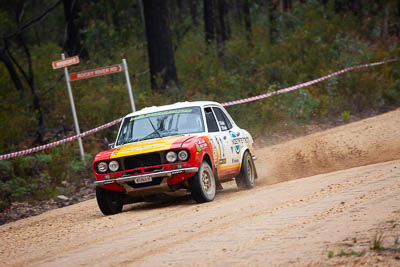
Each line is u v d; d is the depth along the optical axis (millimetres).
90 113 52750
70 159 42562
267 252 12828
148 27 60031
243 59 74312
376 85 59312
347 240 12906
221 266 12109
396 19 89375
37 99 51531
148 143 24578
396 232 13000
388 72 66562
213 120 27141
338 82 61062
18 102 55312
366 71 62156
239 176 28250
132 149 23953
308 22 86188
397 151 34000
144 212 23750
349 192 20156
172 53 60406
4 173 37906
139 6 91000
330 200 19000
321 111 55312
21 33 52688
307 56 73188
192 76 70938
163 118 26531
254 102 55281
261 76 65125
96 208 28844
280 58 74500
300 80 65562
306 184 24812
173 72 60281
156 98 53750
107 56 74938
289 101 54844
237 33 91062
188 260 13062
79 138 43875
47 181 37844
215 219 18609
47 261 15414
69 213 28484
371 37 83000
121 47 79875
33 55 75438
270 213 18203
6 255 17703
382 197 17953
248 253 12977
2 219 31062
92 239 18328
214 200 24516
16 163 39656
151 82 60312
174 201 26781
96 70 45312
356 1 92750
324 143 40812
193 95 62156
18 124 50938
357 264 10930
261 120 51406
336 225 14750
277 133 50750
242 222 17250
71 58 44031
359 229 13859
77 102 54688
